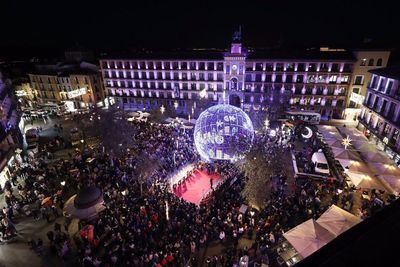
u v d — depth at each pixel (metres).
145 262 17.61
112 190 25.16
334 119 52.72
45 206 23.39
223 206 23.47
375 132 37.44
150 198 24.25
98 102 68.38
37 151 37.94
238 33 53.44
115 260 17.78
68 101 67.50
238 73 54.91
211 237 20.55
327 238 16.52
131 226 20.56
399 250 1.63
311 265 1.64
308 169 30.09
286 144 37.66
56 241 19.83
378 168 25.45
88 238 19.56
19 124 43.91
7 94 42.31
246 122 32.59
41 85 68.88
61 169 30.75
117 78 65.50
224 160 32.72
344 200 23.89
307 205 22.73
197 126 32.84
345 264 1.56
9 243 21.03
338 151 29.33
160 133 41.47
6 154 31.58
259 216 22.48
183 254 18.92
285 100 51.81
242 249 19.47
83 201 20.25
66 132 48.16
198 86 60.12
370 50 48.12
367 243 1.73
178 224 20.83
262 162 29.03
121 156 33.94
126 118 47.59
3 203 26.44
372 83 41.16
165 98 63.56
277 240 19.47
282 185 26.52
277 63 53.34
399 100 33.00
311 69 52.16
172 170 31.23
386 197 24.00
